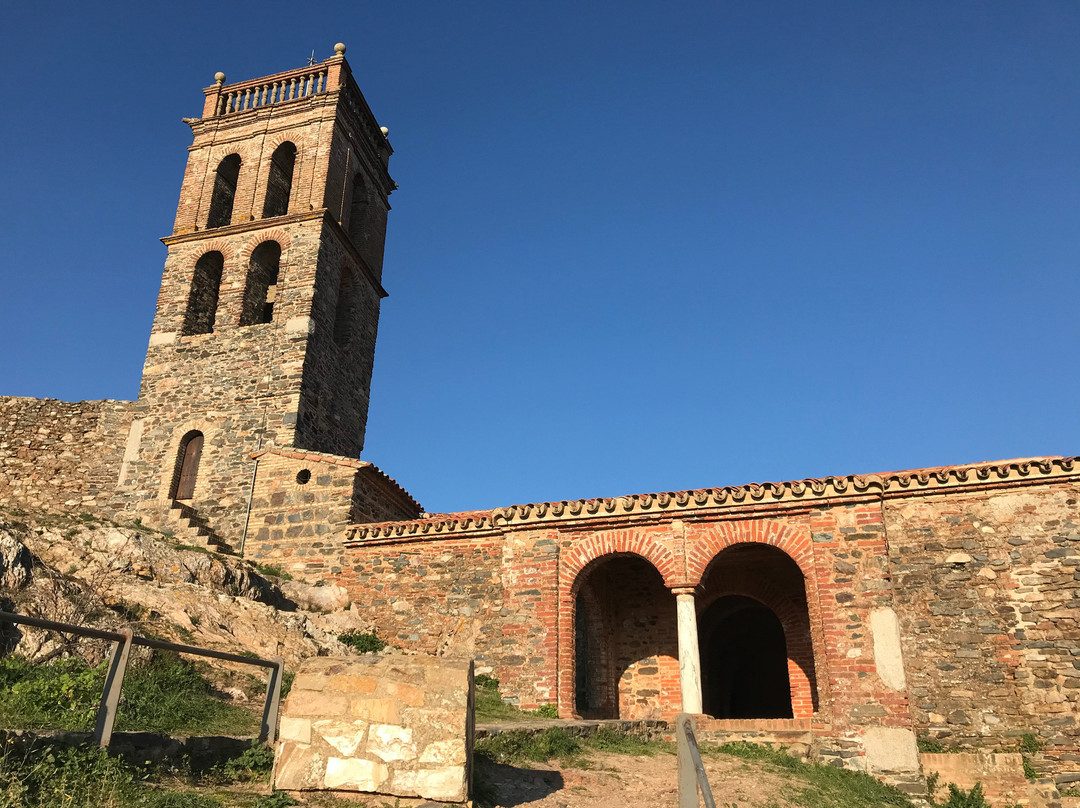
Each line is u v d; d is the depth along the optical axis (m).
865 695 15.45
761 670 28.50
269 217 29.50
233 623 16.27
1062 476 15.92
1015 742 14.65
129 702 10.34
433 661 8.91
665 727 16.39
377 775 8.37
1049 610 15.29
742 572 20.08
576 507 18.73
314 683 8.81
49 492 27.00
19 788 6.75
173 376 27.16
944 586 16.03
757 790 12.38
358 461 22.86
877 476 17.05
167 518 23.25
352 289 30.47
